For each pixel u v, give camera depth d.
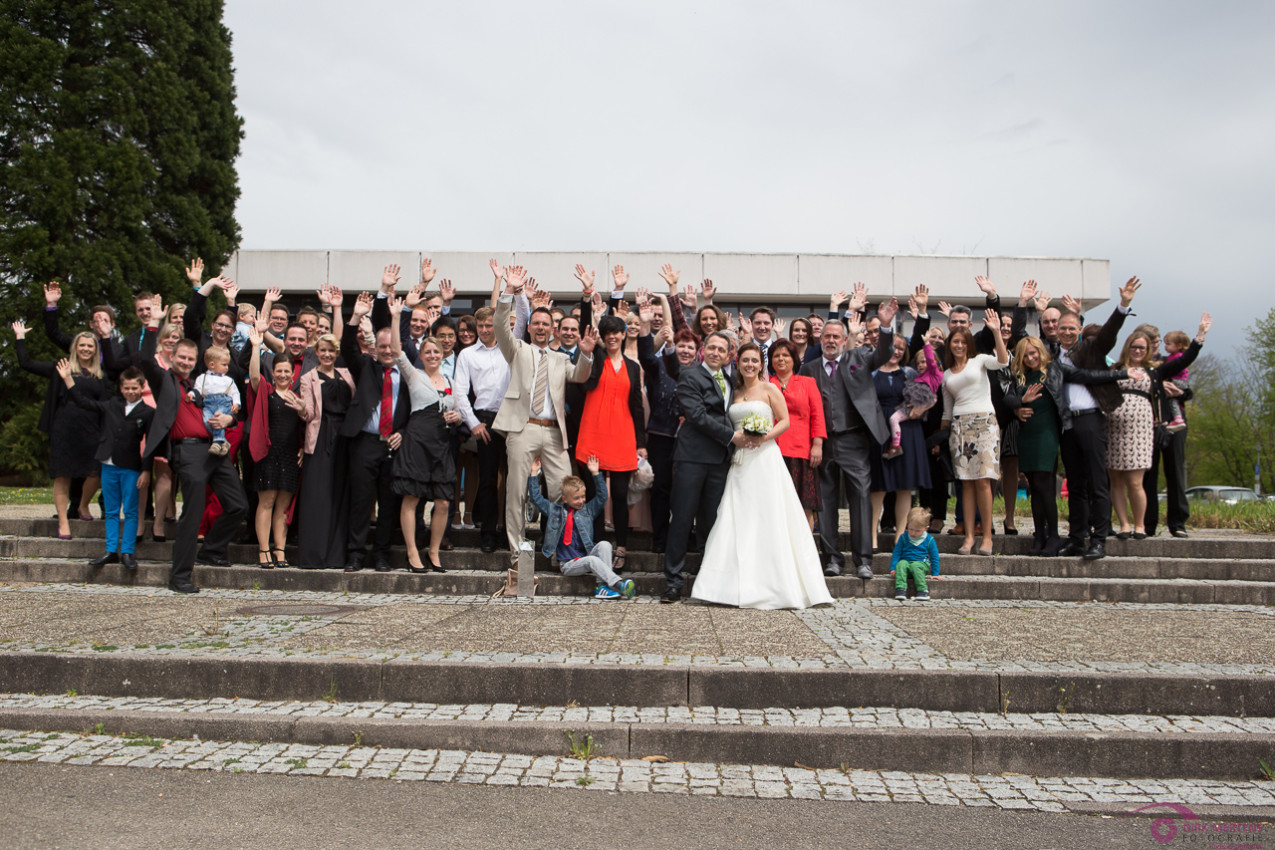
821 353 8.90
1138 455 8.12
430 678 4.63
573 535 7.43
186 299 21.33
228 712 4.44
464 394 8.05
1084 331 8.52
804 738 4.16
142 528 8.47
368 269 26.09
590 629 5.70
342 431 7.68
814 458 7.48
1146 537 8.35
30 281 19.28
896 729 4.22
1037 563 7.86
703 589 6.80
